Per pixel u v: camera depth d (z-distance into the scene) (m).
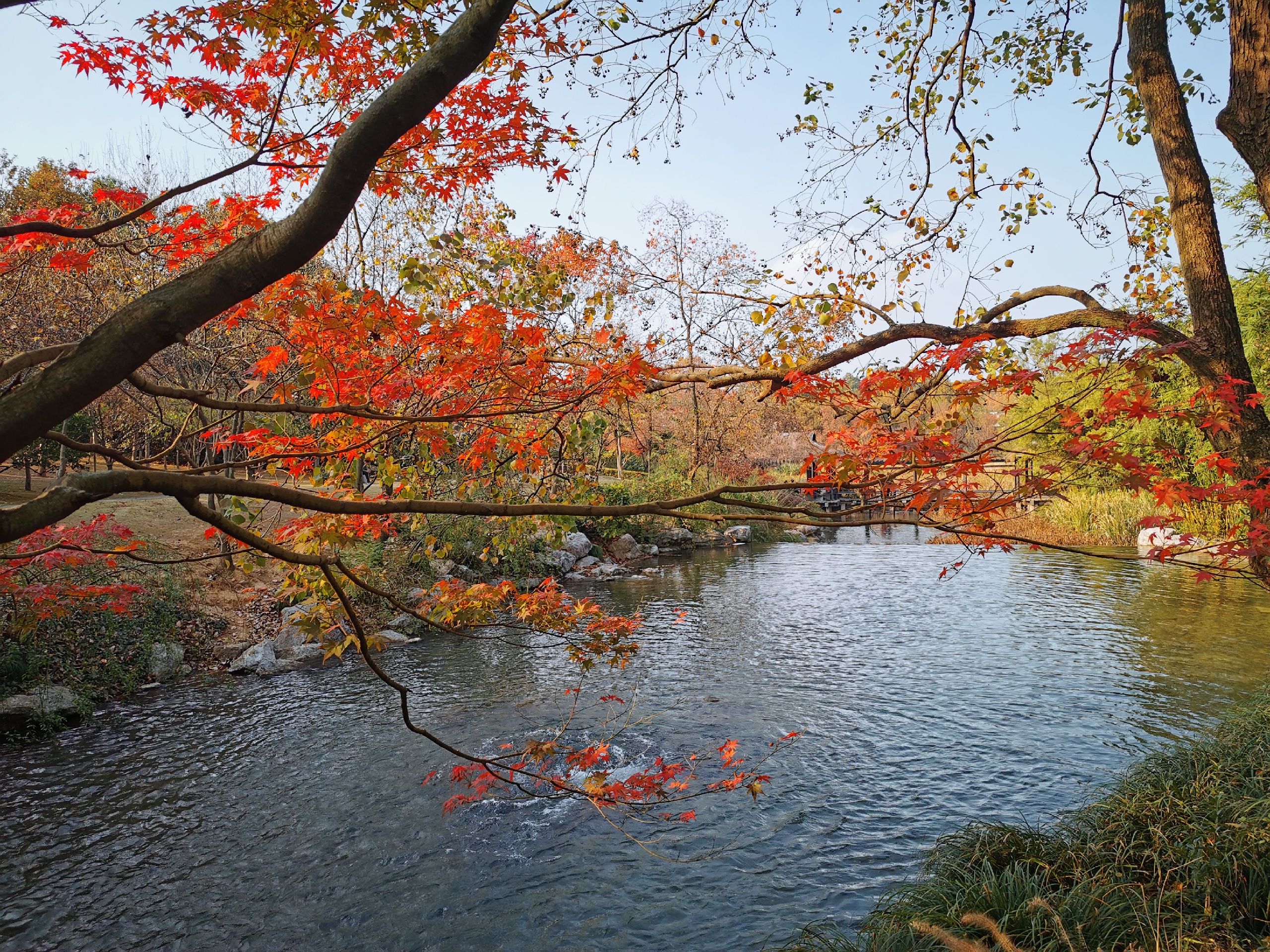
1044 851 5.57
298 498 2.15
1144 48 4.45
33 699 9.67
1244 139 3.96
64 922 5.95
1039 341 3.71
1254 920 4.32
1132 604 16.39
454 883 6.39
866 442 3.29
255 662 12.02
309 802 7.79
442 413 3.58
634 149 5.68
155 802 7.83
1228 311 4.03
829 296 3.75
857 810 7.36
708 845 6.83
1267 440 3.91
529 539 18.61
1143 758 8.23
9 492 19.11
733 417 27.89
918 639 13.91
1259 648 12.42
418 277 3.07
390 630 13.77
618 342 3.51
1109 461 2.95
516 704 10.43
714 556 25.88
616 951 5.51
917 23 6.31
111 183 8.90
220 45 2.92
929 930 3.53
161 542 15.03
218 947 5.65
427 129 3.33
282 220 1.76
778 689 11.04
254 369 3.25
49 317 11.76
